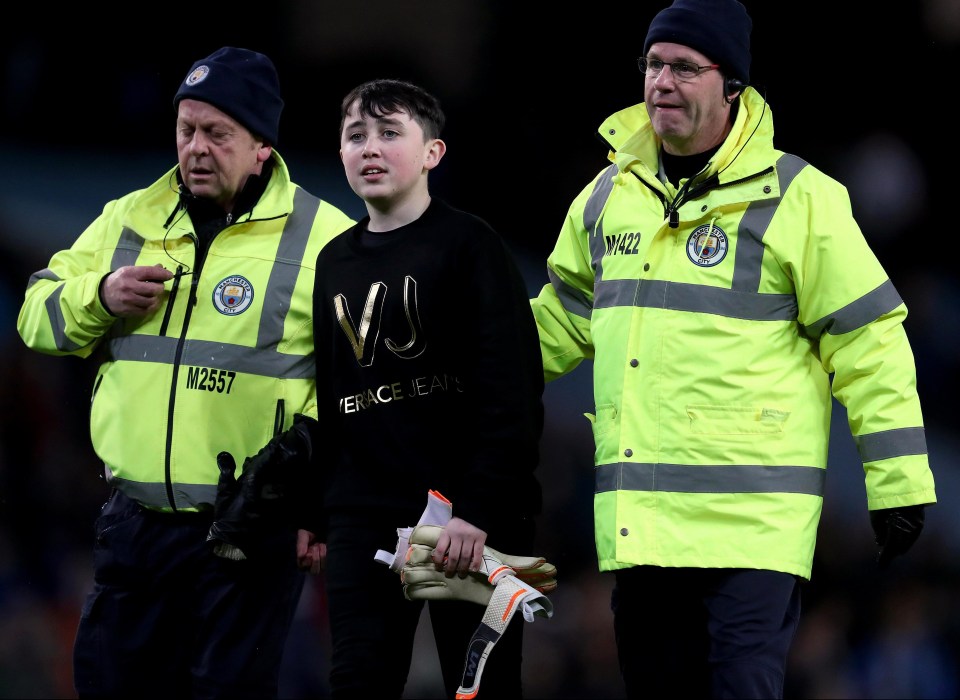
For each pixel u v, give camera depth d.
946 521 39.09
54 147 39.34
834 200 15.79
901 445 15.30
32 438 35.66
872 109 42.59
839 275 15.59
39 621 33.59
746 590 15.27
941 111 42.34
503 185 42.19
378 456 15.39
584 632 34.06
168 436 16.91
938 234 42.28
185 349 17.08
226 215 17.61
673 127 15.95
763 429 15.52
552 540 36.38
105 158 39.59
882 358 15.50
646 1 42.03
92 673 17.22
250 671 16.92
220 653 16.91
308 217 17.72
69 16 40.16
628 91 42.28
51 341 17.34
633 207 16.36
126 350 17.19
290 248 17.47
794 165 15.95
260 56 17.59
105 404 17.23
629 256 16.19
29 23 39.94
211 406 17.00
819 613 36.00
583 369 37.94
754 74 42.84
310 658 30.47
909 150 42.53
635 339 15.95
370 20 41.94
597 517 15.96
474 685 14.63
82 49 40.16
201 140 17.08
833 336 15.73
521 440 15.10
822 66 42.59
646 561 15.48
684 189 16.03
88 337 17.25
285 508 16.69
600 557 15.87
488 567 14.87
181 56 40.91
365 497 15.38
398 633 15.30
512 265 15.62
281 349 17.22
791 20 42.66
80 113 39.75
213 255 17.33
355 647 15.02
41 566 34.50
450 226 15.59
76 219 38.47
